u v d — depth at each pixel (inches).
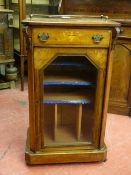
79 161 73.5
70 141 73.8
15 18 130.0
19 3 113.7
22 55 121.1
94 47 62.4
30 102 66.8
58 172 70.7
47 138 74.7
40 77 64.2
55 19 66.9
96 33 61.1
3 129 91.7
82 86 76.2
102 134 72.5
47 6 133.8
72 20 65.8
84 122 77.3
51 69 74.6
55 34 59.9
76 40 61.0
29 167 72.2
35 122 68.2
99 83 66.8
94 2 104.0
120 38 97.8
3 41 118.3
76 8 106.0
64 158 72.3
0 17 113.8
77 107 74.4
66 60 72.5
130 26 95.3
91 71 72.5
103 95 68.1
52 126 76.1
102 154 73.5
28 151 71.4
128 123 100.6
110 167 73.7
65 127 81.4
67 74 73.6
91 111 74.8
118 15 102.7
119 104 106.5
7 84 129.4
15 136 87.7
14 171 70.5
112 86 105.1
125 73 102.5
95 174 70.5
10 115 102.4
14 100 116.8
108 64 64.7
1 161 74.4
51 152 71.5
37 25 58.5
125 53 100.1
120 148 83.0
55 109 73.7
